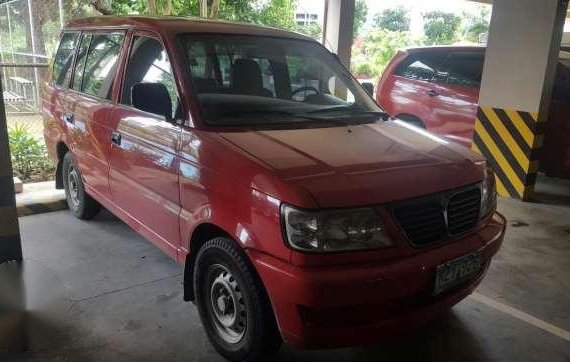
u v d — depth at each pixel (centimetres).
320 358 283
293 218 220
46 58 870
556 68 611
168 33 321
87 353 279
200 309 290
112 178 373
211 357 280
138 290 349
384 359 286
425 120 695
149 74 331
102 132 377
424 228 242
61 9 851
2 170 250
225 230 253
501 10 583
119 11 966
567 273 406
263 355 258
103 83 390
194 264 295
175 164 290
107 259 394
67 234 440
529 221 528
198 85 300
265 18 1095
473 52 670
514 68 582
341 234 221
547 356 295
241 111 300
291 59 353
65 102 447
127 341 292
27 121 794
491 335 314
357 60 1647
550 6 545
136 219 350
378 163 253
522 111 582
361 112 345
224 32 338
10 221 260
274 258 228
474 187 270
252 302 247
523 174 594
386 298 227
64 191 513
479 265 266
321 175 234
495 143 614
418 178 246
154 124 312
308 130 293
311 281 214
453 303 262
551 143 654
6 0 1113
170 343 292
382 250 227
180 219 291
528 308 349
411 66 722
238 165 247
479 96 621
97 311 321
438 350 297
